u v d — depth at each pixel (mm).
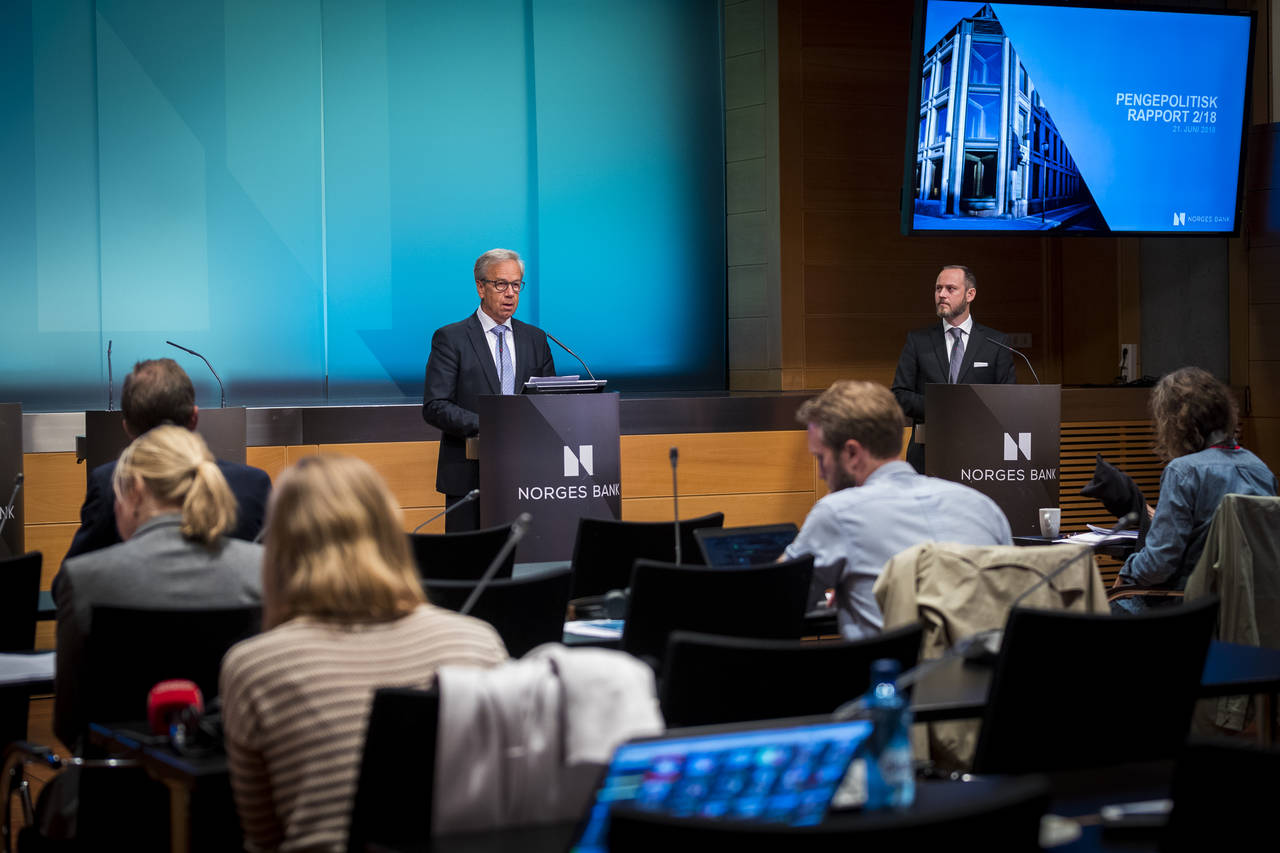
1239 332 8648
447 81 8945
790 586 3348
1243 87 8086
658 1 9234
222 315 8586
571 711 1873
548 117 9102
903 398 7168
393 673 2107
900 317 9352
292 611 2162
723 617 3307
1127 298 9258
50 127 8219
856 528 3430
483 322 6434
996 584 3039
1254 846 1680
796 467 7859
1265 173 8484
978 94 7750
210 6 8508
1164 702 2443
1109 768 2406
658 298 9312
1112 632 2350
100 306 8344
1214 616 2467
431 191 8945
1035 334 9750
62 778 2998
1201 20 7973
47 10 8188
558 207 9141
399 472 7250
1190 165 8086
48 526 6703
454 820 1834
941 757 2887
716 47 9328
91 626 2713
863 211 9234
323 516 2160
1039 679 2350
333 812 2008
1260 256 8516
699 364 9398
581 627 3639
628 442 7543
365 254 8852
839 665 2389
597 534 4285
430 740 1890
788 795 1694
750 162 9180
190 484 2967
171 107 8453
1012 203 7879
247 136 8602
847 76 9156
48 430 6695
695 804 1624
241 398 8633
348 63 8773
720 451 7715
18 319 8180
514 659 3326
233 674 2082
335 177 8773
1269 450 8531
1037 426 5699
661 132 9273
